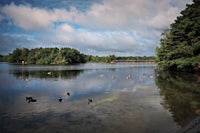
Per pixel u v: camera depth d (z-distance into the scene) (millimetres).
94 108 19953
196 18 44406
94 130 14133
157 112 17953
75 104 21859
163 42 68000
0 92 30219
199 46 42031
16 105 21766
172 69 65375
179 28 51500
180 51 47594
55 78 50625
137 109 19156
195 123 8844
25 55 189500
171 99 22906
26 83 40906
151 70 81938
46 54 184875
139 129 14070
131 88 32125
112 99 23922
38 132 14016
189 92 26750
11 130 14414
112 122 15641
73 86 35781
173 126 14383
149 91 28812
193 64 43781
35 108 20391
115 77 51812
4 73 68438
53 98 25328
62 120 16406
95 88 32906
